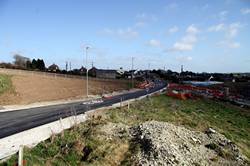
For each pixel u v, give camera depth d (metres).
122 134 23.50
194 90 86.19
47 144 19.00
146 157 19.89
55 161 16.92
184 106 51.97
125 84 100.12
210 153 24.78
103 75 138.38
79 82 83.25
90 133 22.25
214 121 44.12
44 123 27.08
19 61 129.88
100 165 17.84
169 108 45.28
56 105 43.50
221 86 120.88
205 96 75.00
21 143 19.19
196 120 39.47
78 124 24.62
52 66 137.75
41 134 21.55
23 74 73.94
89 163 17.73
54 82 73.75
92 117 27.95
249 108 68.94
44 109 38.22
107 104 44.44
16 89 54.34
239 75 197.38
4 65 102.31
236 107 67.19
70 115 31.72
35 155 17.28
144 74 188.12
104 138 21.83
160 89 90.25
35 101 47.28
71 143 19.56
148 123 27.30
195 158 22.45
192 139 26.48
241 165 23.78
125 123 28.27
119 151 20.22
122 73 171.38
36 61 131.62
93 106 41.88
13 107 39.97
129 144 21.78
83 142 19.91
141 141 22.17
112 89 79.62
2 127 25.45
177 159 20.39
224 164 23.25
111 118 28.92
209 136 29.00
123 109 35.91
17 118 30.38
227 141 28.56
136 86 97.19
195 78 173.62
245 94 104.50
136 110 37.03
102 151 19.31
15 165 14.73
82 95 60.38
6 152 17.09
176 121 35.06
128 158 19.66
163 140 22.52
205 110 53.62
